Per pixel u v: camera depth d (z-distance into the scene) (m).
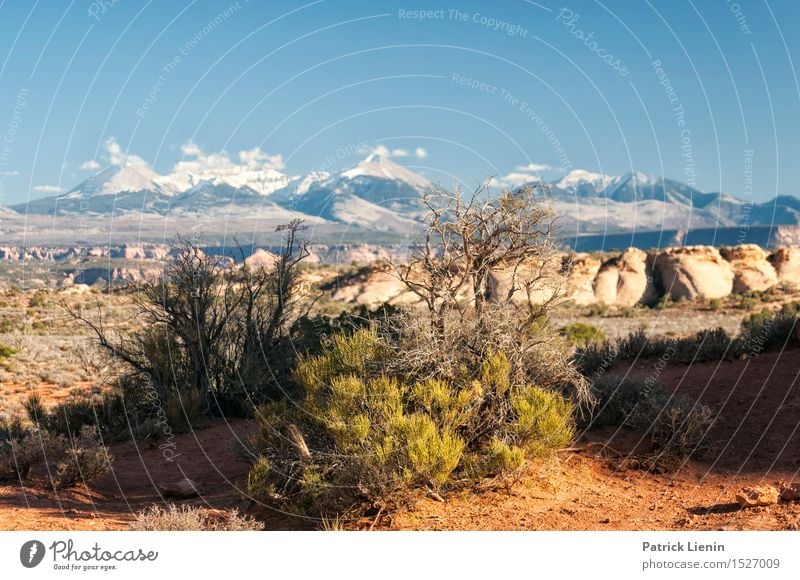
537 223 8.79
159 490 9.20
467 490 7.86
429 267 8.96
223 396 14.69
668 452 9.15
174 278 15.18
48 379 23.00
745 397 11.22
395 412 7.71
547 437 8.25
